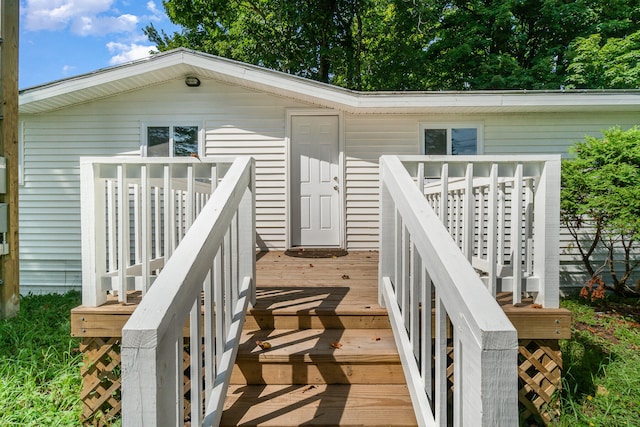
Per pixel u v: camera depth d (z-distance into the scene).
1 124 1.95
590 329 3.51
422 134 5.28
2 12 1.94
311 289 2.79
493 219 2.06
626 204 3.63
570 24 9.70
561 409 2.11
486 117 5.24
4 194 1.96
